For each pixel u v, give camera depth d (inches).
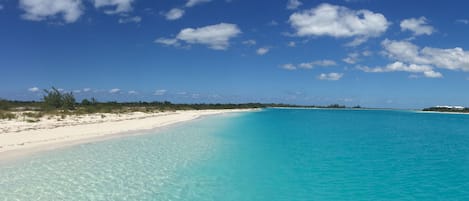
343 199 475.5
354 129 1627.7
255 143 995.9
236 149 864.9
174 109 3602.4
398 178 596.4
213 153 788.6
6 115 1408.7
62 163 613.9
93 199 432.1
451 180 587.2
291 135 1262.3
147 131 1212.5
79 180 511.5
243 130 1424.7
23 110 2027.6
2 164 588.7
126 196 450.3
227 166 653.3
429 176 615.2
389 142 1112.2
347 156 804.6
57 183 492.4
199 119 2137.1
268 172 617.9
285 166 673.0
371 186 541.0
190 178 554.6
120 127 1278.3
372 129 1654.8
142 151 773.3
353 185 544.7
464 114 4822.8
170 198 452.4
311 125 1845.5
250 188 514.6
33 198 426.6
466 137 1327.5
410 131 1593.3
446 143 1115.9
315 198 476.7
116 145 843.4
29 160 626.2
